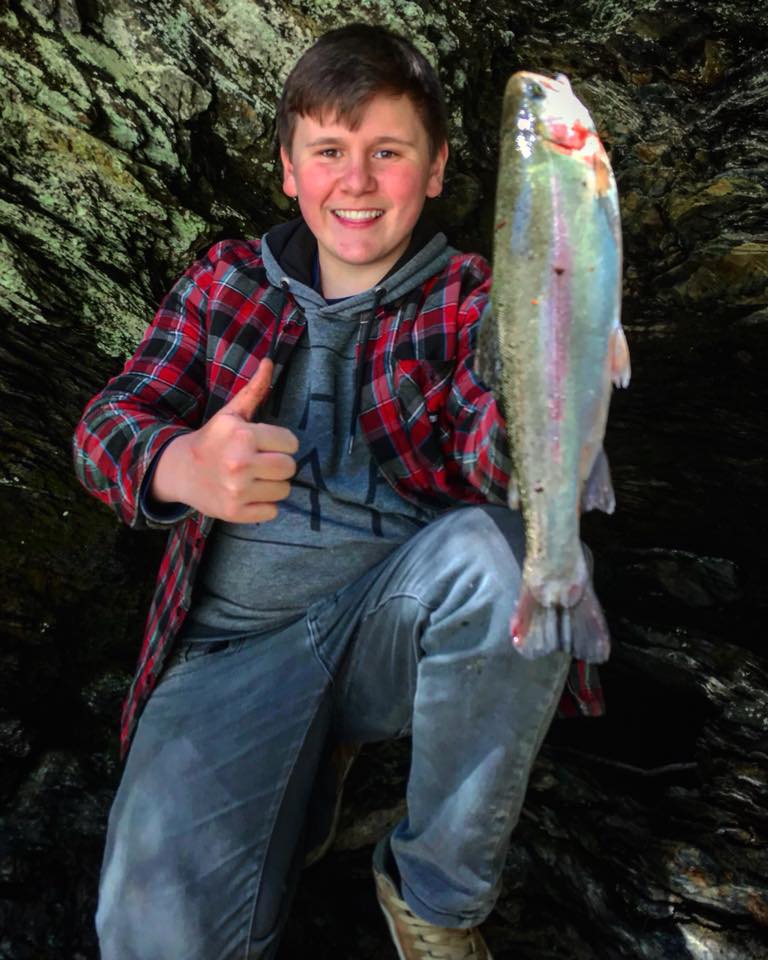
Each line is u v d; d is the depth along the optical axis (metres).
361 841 2.46
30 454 3.61
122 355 4.50
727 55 8.25
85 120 5.46
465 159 7.13
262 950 1.93
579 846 2.51
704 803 2.68
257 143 6.33
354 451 2.09
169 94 5.96
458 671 1.77
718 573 3.69
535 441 1.57
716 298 6.51
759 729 2.95
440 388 2.06
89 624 3.01
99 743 2.62
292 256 2.19
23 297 4.50
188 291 2.25
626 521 4.03
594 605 1.62
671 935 2.34
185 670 2.10
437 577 1.80
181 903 1.86
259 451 1.66
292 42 6.60
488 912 1.92
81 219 5.14
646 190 7.39
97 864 2.30
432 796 1.84
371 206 2.07
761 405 5.20
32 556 3.17
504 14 8.29
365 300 2.10
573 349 1.54
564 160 1.52
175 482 1.81
